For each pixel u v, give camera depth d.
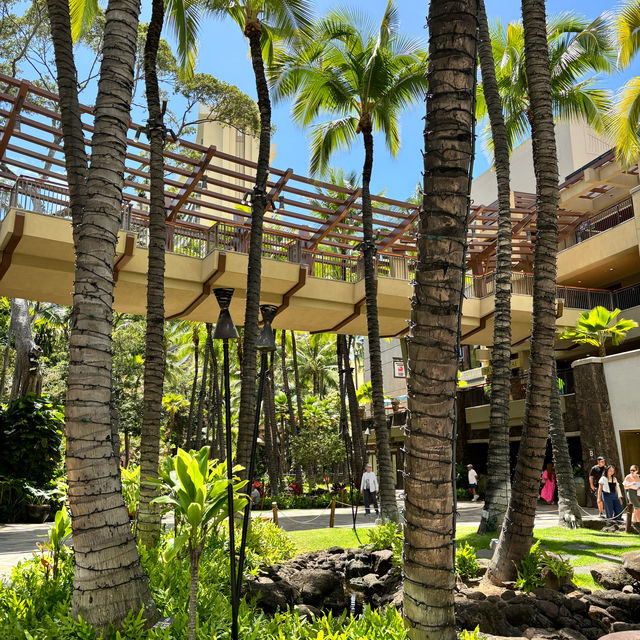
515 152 32.00
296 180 18.03
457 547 9.65
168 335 35.09
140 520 7.14
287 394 31.39
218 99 25.66
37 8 22.88
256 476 28.77
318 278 18.23
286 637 3.87
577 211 26.34
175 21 13.70
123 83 4.37
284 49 15.74
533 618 6.28
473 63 3.41
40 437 17.25
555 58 17.12
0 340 32.16
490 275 21.30
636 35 16.58
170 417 39.06
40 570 4.86
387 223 20.52
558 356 24.75
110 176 4.16
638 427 15.37
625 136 17.52
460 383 29.22
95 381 3.76
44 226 13.56
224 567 5.75
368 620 3.93
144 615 3.53
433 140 3.33
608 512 12.24
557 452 12.26
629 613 6.49
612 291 23.59
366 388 39.59
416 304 3.25
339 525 13.88
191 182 17.25
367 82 15.46
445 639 2.99
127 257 14.77
